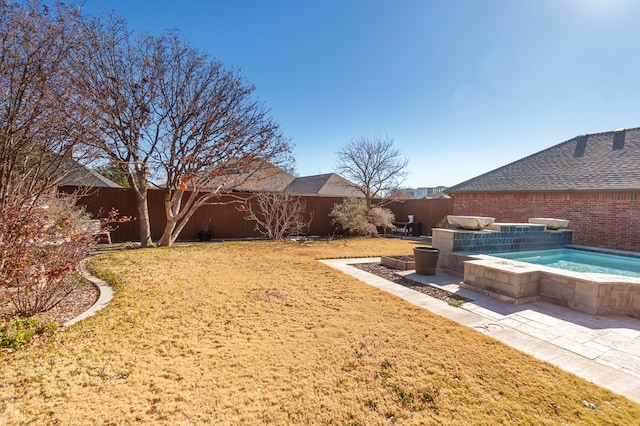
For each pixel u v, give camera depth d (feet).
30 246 13.74
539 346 12.56
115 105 30.01
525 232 29.94
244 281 20.90
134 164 32.68
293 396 8.80
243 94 36.91
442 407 8.50
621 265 27.99
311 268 25.40
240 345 11.78
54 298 15.90
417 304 17.38
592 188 33.73
